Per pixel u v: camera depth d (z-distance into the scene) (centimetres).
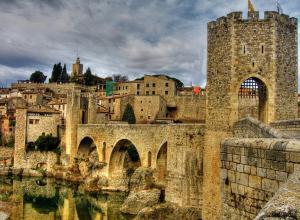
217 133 4378
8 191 8919
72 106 11319
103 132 9925
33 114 12231
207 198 4525
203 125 5734
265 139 1420
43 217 6694
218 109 4381
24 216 6719
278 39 4244
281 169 1290
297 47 4434
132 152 9919
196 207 5694
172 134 6306
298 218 717
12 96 16362
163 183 7469
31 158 11838
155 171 7631
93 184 9481
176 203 6112
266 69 4209
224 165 1619
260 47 4222
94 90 19038
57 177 11206
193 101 14100
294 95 4381
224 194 1614
